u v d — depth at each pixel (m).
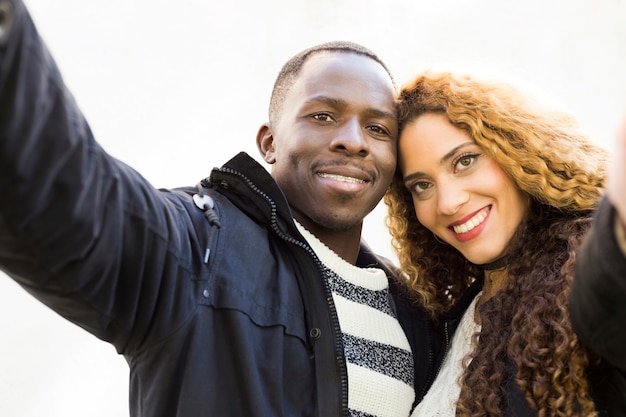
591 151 1.01
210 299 0.85
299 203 1.00
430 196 1.03
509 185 1.00
